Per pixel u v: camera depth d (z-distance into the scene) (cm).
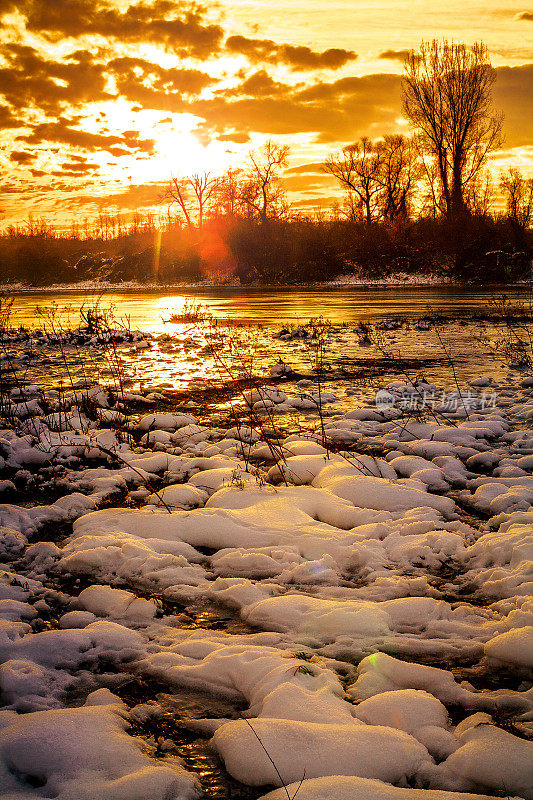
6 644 308
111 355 1427
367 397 930
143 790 211
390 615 336
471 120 5159
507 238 5012
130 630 327
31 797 212
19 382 1115
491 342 1527
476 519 477
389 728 237
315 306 2892
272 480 571
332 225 6431
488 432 705
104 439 702
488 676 290
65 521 491
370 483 517
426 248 5503
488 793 216
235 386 1042
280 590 370
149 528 458
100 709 256
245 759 226
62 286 7138
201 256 6706
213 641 318
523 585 351
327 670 280
